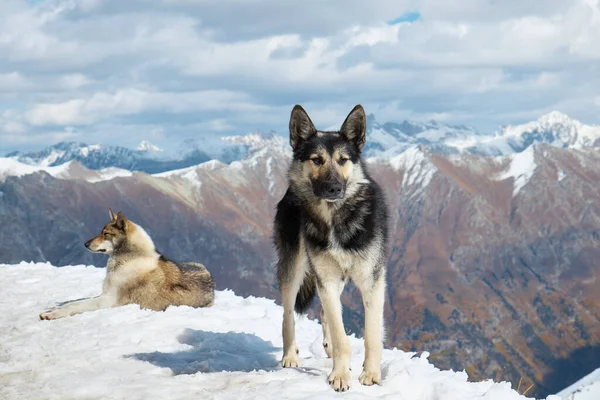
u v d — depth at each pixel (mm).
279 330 4406
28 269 6492
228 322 4414
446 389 3148
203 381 3309
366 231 3375
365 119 3559
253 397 3082
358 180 3432
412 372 3293
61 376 3387
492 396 3105
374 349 3318
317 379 3260
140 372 3461
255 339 4117
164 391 3188
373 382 3281
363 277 3385
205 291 5043
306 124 3600
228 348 3914
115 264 4852
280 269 3684
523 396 3174
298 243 3600
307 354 3992
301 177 3518
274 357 3805
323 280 3404
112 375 3395
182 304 4914
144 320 4355
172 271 4957
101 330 4137
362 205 3402
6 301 5109
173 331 4113
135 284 4840
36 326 4336
